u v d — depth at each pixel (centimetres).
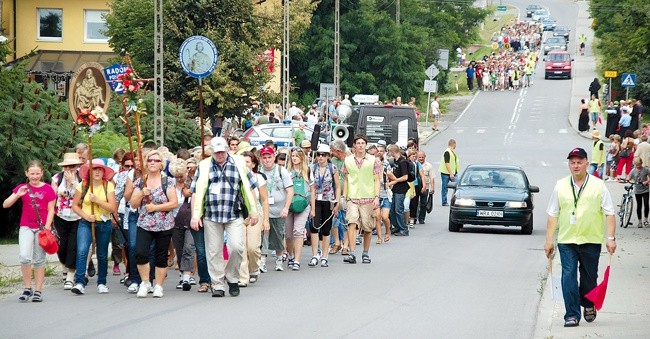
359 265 3584
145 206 2769
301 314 2548
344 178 3694
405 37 13975
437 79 15562
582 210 2409
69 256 2898
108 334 2262
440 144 10675
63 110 4656
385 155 4844
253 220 2841
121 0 8575
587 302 2467
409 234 4825
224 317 2492
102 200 2853
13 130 4366
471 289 3030
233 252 2803
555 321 2483
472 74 16750
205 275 2916
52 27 10100
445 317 2544
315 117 8531
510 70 16600
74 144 4594
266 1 10206
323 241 3544
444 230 5072
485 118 13338
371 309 2642
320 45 13412
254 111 8275
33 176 2712
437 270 3469
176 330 2314
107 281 3153
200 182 2788
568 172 8269
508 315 2589
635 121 9638
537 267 3594
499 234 4909
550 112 13800
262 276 3266
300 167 3397
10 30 10025
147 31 8169
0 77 4488
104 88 3472
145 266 2803
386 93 13738
